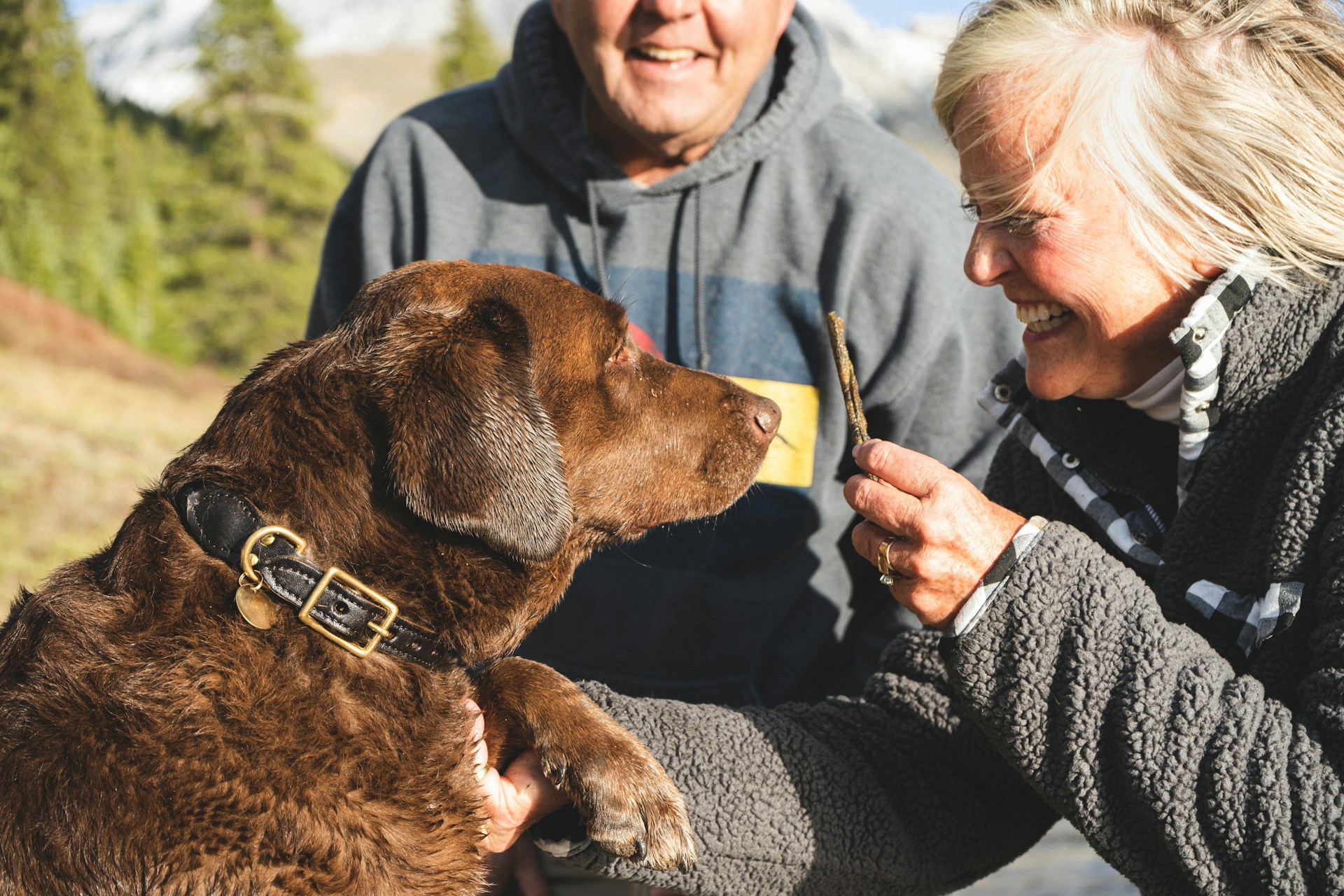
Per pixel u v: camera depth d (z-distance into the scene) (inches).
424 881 75.2
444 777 78.7
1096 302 78.1
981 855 89.9
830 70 124.2
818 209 118.0
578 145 117.6
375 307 86.0
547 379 91.5
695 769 82.5
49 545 515.2
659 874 81.1
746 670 119.3
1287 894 65.8
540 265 122.4
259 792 71.2
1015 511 95.7
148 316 1678.2
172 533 77.7
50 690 73.0
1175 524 79.3
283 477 78.8
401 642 79.7
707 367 118.0
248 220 1802.4
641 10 106.2
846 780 85.5
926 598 74.7
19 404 824.3
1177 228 74.7
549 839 84.3
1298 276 74.2
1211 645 77.5
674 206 120.0
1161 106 74.7
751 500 115.5
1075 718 71.0
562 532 77.4
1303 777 65.6
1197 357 73.2
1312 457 70.3
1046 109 76.4
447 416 75.7
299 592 75.6
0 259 1573.6
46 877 68.8
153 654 73.4
